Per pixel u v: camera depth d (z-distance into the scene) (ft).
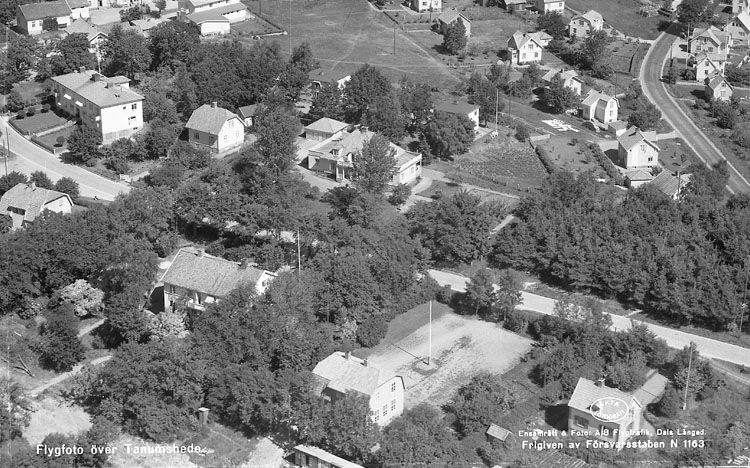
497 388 407.44
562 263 506.07
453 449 378.73
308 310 435.94
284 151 556.10
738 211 548.31
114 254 460.96
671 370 443.73
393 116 644.69
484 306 483.10
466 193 533.14
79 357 431.43
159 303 477.77
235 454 384.88
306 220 514.68
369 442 371.97
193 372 393.09
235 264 458.91
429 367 438.81
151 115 652.07
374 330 454.81
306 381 393.29
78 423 398.21
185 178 578.25
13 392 400.67
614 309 494.18
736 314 471.21
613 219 534.78
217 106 646.33
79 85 650.43
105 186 578.25
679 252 509.76
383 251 485.15
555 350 436.76
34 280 467.52
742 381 440.04
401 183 591.78
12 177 551.18
